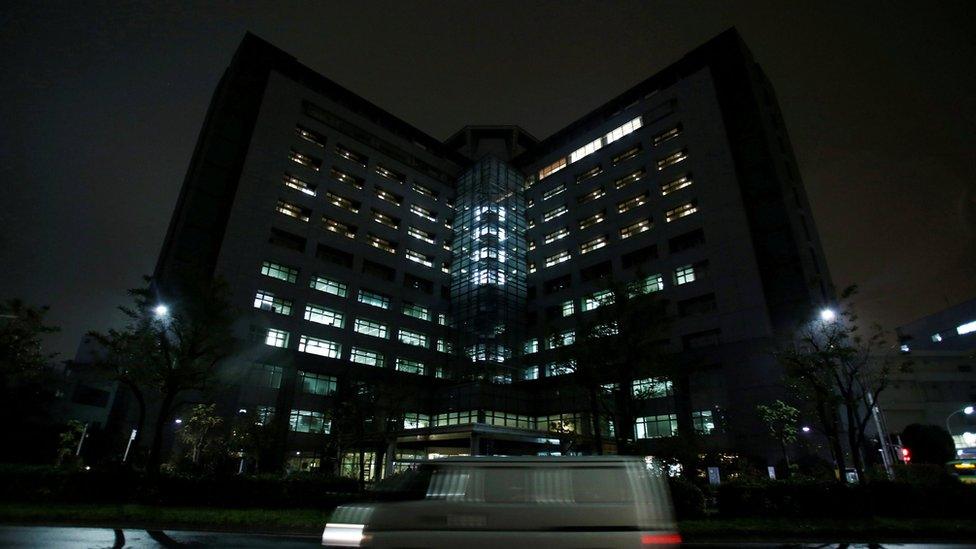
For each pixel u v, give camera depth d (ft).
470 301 226.38
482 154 297.33
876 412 112.47
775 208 171.01
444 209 258.78
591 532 21.79
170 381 79.66
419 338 218.38
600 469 23.61
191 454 127.03
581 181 237.86
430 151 270.26
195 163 208.23
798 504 63.41
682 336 171.32
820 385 78.23
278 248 186.19
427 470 24.85
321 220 204.74
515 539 21.93
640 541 21.44
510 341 217.56
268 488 69.56
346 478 76.43
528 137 296.71
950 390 211.61
